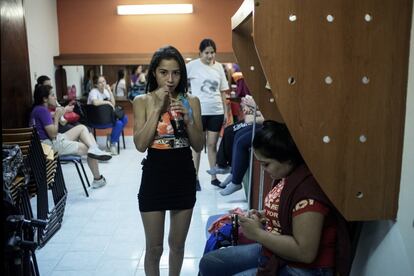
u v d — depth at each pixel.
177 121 1.78
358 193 1.22
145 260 1.93
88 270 2.53
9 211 1.38
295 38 1.15
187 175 1.83
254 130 2.44
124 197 3.93
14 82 3.78
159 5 6.41
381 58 1.17
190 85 3.97
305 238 1.20
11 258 1.19
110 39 6.56
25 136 2.79
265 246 1.29
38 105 3.89
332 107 1.19
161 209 1.82
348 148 1.21
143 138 1.74
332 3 1.14
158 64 1.76
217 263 1.59
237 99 4.14
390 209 1.23
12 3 3.70
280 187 1.38
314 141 1.20
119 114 5.86
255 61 1.89
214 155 4.10
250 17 1.39
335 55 1.17
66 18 6.49
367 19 1.15
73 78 6.60
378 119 1.20
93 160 4.17
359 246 1.42
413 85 1.14
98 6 6.48
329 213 1.24
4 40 3.59
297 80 1.17
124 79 6.75
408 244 1.16
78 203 3.76
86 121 5.68
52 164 3.24
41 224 1.51
